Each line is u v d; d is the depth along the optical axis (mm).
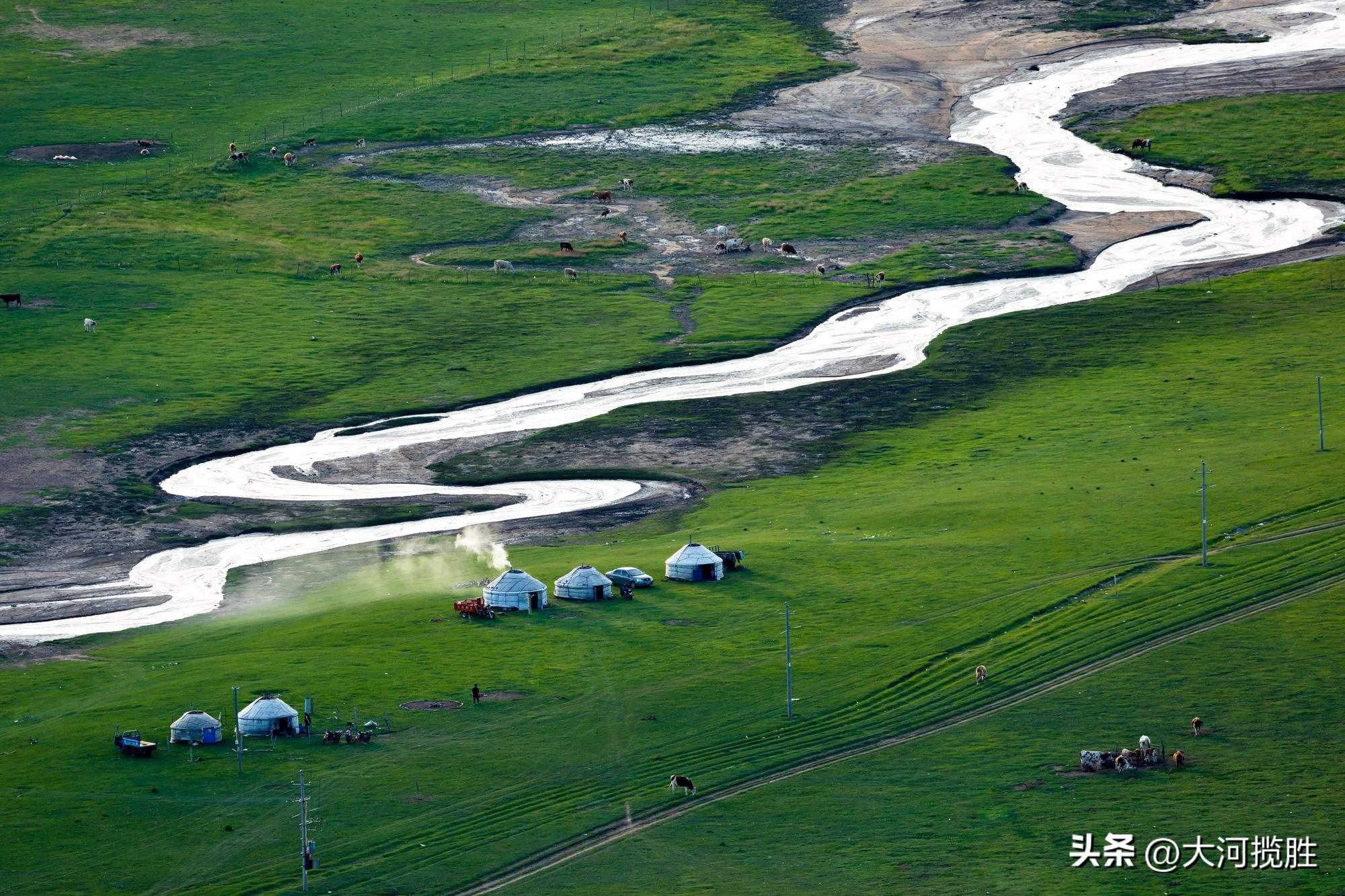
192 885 192000
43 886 191000
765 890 191000
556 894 191000
